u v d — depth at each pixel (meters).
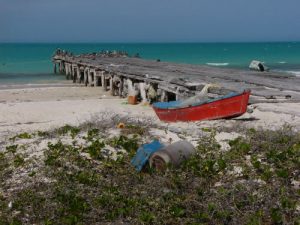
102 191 6.40
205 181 6.45
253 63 28.09
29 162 7.70
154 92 17.36
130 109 16.11
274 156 7.00
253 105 12.63
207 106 11.47
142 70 22.45
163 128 10.13
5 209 6.03
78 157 7.62
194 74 20.33
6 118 15.11
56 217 5.75
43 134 9.91
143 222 5.45
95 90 24.61
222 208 5.62
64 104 18.02
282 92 14.45
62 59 36.19
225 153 7.50
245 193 5.93
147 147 7.46
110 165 7.26
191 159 7.04
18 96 21.66
